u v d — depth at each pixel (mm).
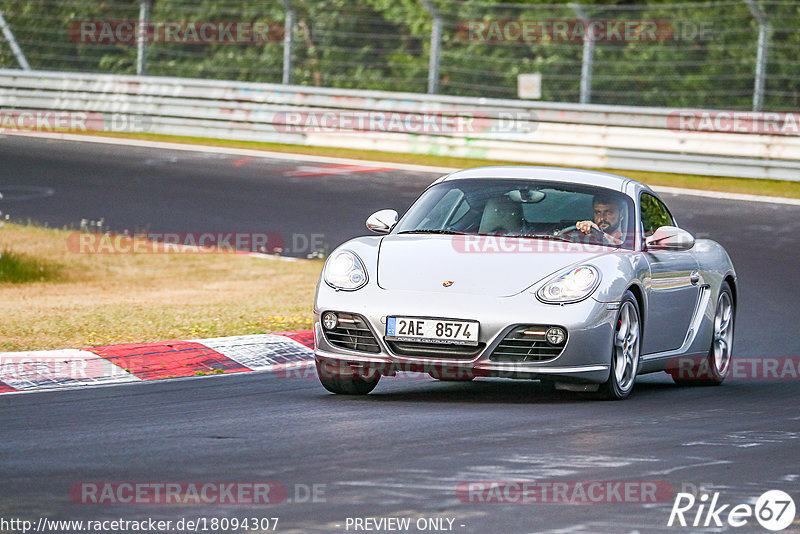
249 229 54469
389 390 25484
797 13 91062
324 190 64000
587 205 26156
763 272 46656
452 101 76625
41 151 74625
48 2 103938
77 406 22562
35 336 30438
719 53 93312
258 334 31422
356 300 23453
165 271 46094
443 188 27109
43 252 48344
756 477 16688
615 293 23562
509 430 20047
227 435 19328
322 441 18797
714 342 29234
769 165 68688
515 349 22781
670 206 61188
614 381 24031
